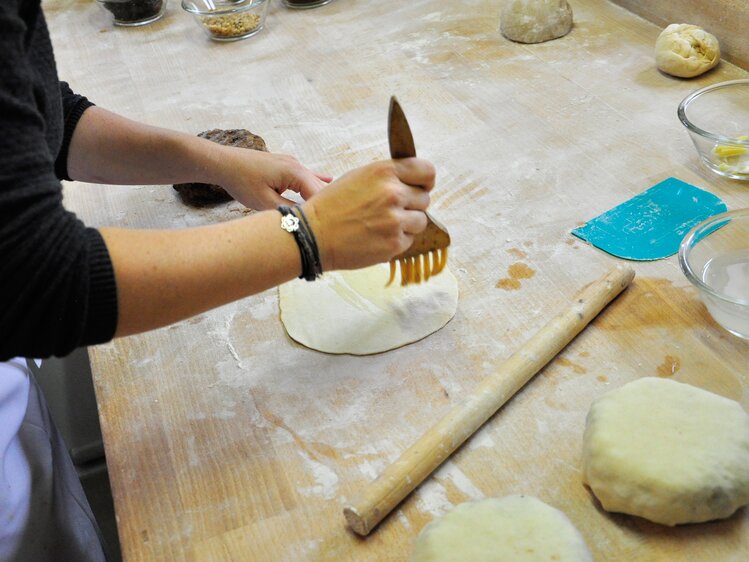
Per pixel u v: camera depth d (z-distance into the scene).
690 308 1.06
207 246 0.79
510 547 0.76
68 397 1.76
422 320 1.10
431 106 1.60
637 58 1.65
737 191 1.25
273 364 1.07
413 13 2.01
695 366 0.98
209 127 1.64
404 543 0.83
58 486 1.16
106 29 2.19
